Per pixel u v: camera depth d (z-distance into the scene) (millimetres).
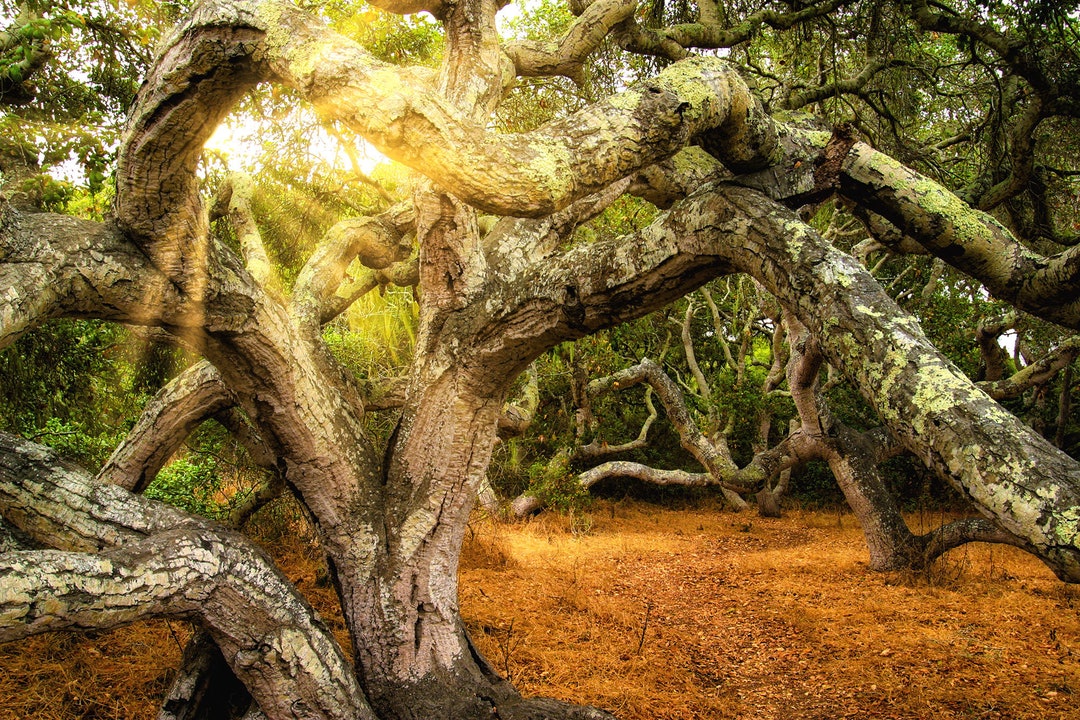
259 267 4973
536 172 1985
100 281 2566
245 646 2648
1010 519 1694
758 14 5938
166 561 2410
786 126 2979
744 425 17906
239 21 2100
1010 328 9867
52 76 5340
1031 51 6125
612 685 4789
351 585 3473
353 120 1899
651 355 18734
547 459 15914
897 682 5051
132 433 4766
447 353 3459
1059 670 5246
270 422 3197
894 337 2115
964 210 2680
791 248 2455
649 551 11016
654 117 2248
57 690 4008
